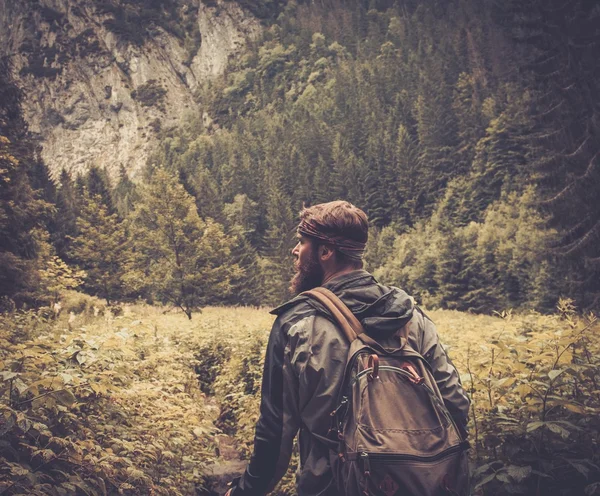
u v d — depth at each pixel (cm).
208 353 1011
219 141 18625
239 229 7438
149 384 435
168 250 3142
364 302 170
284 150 15100
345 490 147
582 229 2106
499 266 6034
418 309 180
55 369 301
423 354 168
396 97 15788
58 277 1817
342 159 12862
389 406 150
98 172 7588
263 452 164
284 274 7881
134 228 3247
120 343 351
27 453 270
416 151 12862
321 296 169
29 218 1873
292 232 8850
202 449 494
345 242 179
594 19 2150
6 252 1706
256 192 13088
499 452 280
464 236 7019
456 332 710
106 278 4297
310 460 158
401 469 141
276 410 165
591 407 276
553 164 2172
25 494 232
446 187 12350
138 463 334
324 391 156
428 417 151
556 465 269
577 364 280
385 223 12412
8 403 267
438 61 17275
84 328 385
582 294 2056
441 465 144
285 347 165
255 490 168
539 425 252
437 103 13125
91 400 331
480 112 13100
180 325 1383
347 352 159
